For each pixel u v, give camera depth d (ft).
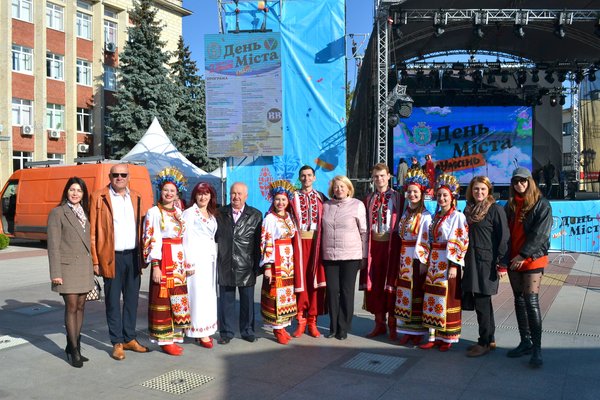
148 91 92.99
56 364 16.38
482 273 16.48
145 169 49.52
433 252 17.44
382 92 46.19
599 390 13.89
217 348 18.01
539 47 65.05
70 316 16.08
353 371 15.58
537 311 15.92
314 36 38.78
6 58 87.15
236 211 18.61
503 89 68.95
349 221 18.93
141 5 97.30
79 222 16.08
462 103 68.90
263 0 38.29
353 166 50.67
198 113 105.70
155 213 17.01
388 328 20.29
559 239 42.06
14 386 14.52
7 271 36.76
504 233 16.17
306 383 14.62
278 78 37.81
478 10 47.39
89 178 47.65
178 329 18.37
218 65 37.96
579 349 17.42
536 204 16.06
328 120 38.86
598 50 61.31
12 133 88.38
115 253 16.79
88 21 103.71
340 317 19.07
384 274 19.29
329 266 19.08
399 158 69.21
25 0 91.20
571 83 70.33
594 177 66.54
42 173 51.01
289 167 39.22
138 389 14.26
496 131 69.41
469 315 22.59
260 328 20.92
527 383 14.44
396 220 18.90
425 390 14.02
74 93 98.99
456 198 17.48
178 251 17.52
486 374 15.21
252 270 18.67
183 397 13.70
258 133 38.19
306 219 19.43
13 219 53.36
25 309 24.29
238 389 14.21
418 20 48.24
